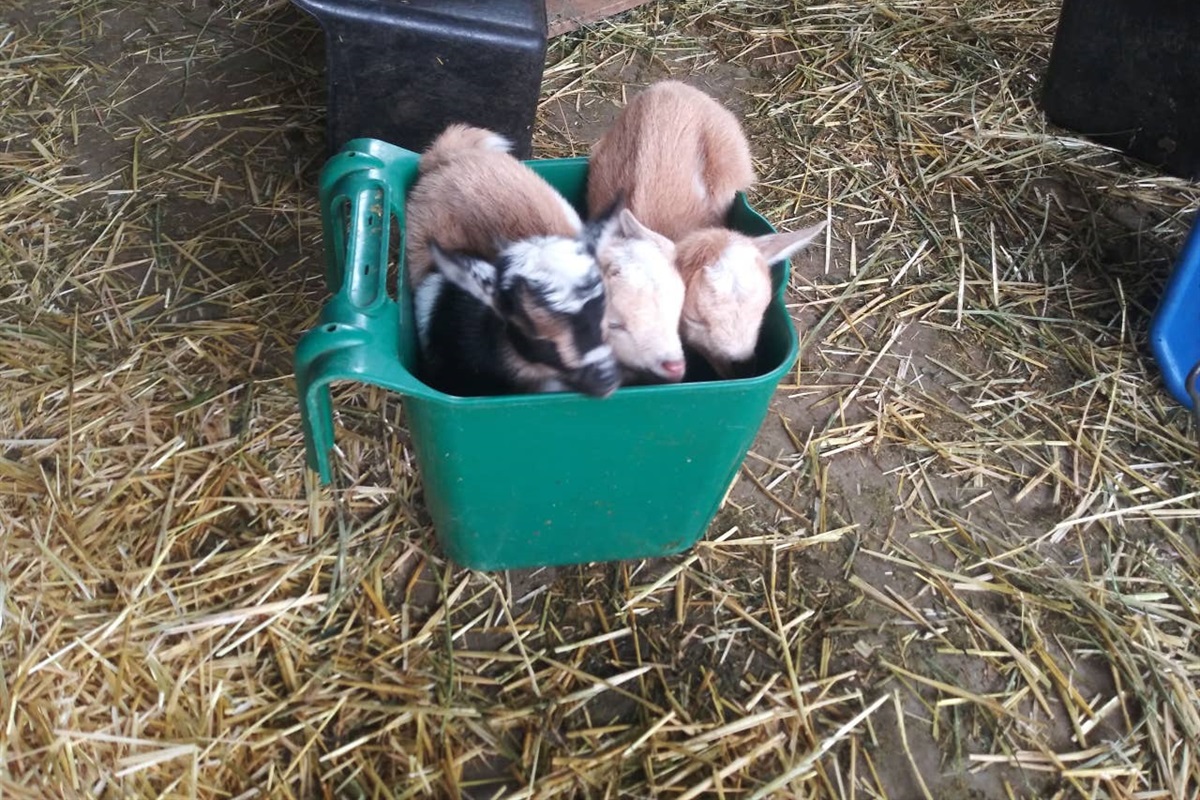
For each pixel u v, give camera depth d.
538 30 0.98
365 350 0.56
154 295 0.94
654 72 1.26
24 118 1.12
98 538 0.75
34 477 0.78
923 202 1.11
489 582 0.75
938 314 0.99
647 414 0.62
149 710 0.66
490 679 0.69
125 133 1.11
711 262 0.71
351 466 0.81
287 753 0.65
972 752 0.68
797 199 1.10
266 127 1.14
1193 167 1.16
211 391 0.85
